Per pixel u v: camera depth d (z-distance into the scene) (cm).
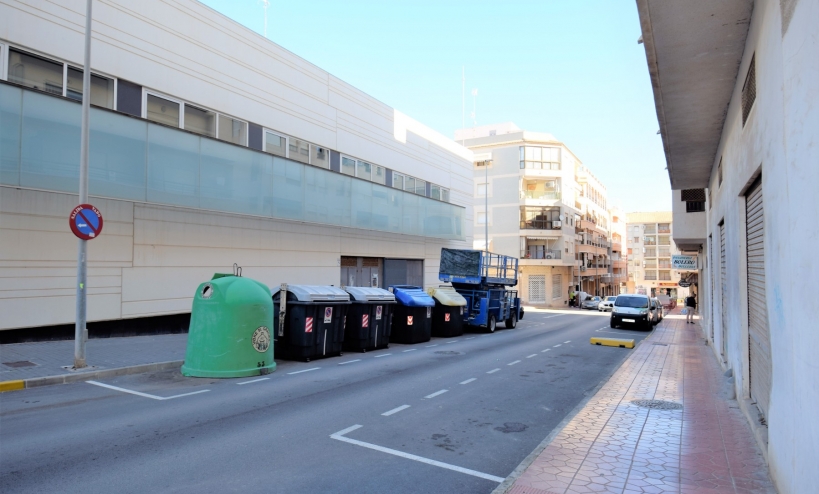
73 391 831
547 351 1483
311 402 793
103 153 1145
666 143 1127
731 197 856
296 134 1891
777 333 462
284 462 533
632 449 566
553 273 5075
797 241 376
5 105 993
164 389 861
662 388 915
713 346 1505
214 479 483
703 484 466
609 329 2338
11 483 464
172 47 1467
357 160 2231
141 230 1370
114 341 1267
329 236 2028
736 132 764
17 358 998
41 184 1041
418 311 1605
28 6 1159
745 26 608
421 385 943
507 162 4991
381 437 629
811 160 336
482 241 5069
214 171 1405
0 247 1110
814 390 335
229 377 961
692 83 781
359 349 1359
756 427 595
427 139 2786
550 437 618
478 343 1648
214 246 1565
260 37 1758
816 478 330
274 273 1772
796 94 369
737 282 792
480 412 765
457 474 515
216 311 977
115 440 590
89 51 964
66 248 1220
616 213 8488
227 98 1627
